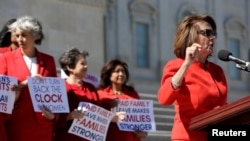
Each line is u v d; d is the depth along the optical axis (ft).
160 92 17.62
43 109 22.30
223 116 14.12
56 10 63.05
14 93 21.48
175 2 111.24
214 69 18.53
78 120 25.20
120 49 101.30
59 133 25.38
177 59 18.12
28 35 22.70
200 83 17.78
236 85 116.16
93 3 66.54
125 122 28.60
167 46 108.47
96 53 66.18
